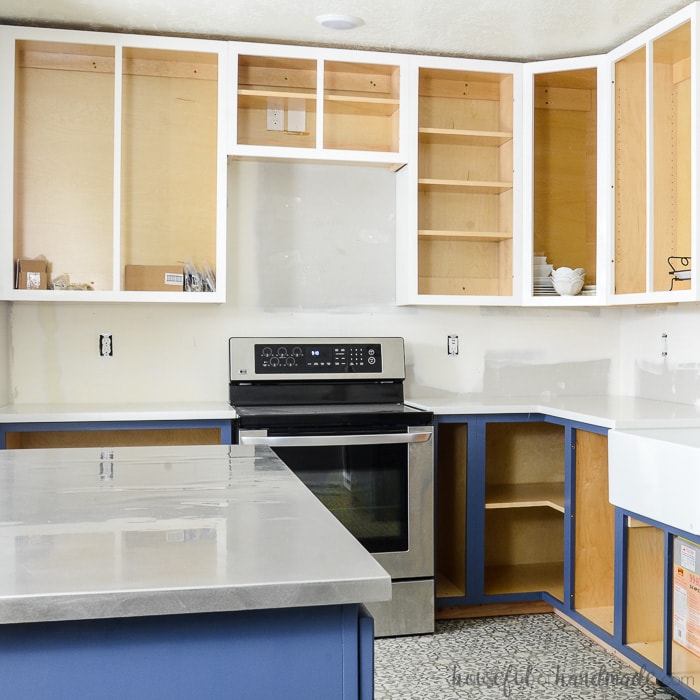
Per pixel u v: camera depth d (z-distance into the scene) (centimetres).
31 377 363
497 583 367
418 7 317
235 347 359
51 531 127
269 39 357
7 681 103
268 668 109
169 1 314
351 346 371
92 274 362
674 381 371
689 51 323
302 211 384
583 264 376
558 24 335
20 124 355
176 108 370
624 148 353
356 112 384
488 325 405
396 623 329
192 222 371
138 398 372
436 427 341
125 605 97
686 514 240
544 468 407
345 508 324
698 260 295
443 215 395
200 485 167
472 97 395
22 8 322
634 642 289
